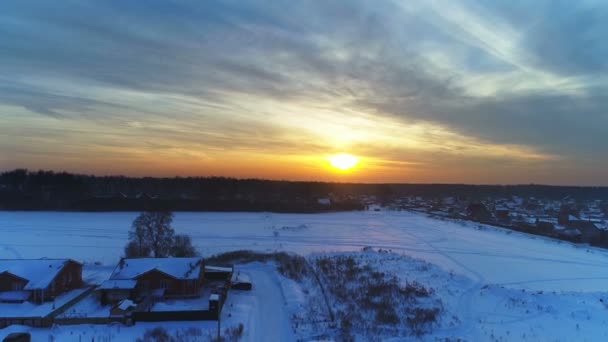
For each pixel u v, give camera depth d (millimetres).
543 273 41938
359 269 39531
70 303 28484
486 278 38844
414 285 33281
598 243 66875
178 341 22094
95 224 70500
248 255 45750
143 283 30641
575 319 26359
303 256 48000
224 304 28922
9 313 26438
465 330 24109
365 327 24266
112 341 22234
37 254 46781
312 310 27578
